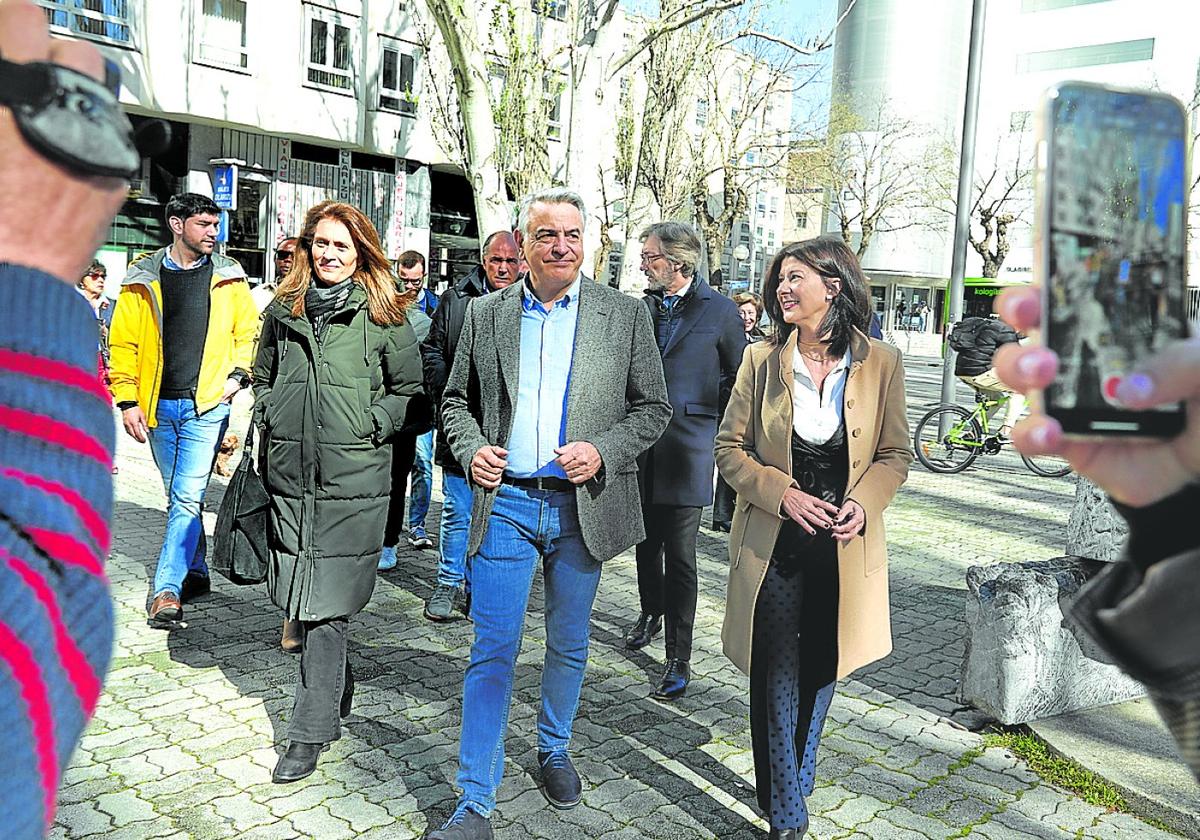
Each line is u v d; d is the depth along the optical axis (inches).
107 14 690.8
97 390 29.6
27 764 23.6
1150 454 31.3
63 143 28.2
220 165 700.0
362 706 165.0
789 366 124.2
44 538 25.8
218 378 200.8
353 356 135.3
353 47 850.8
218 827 125.6
